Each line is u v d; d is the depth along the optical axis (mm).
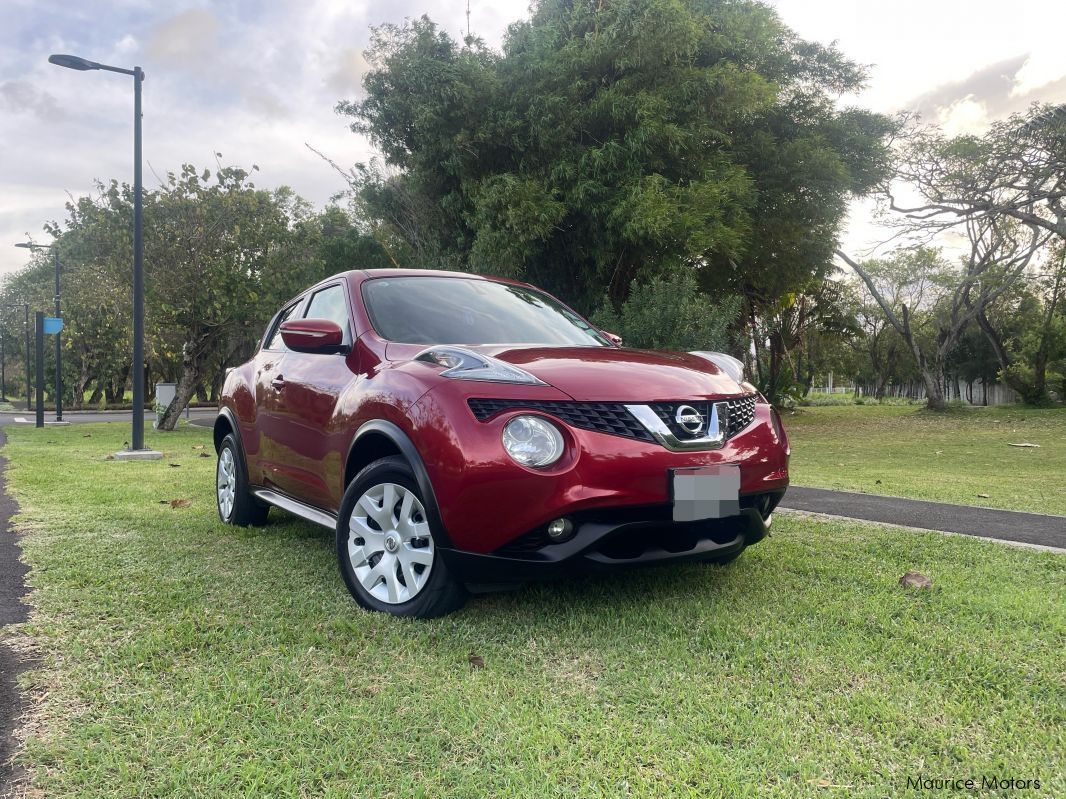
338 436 3279
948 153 21078
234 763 1772
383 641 2578
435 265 15953
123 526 4641
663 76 14195
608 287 15164
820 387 82312
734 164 16953
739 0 17031
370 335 3445
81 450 11094
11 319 44469
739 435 2936
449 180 15508
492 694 2160
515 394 2652
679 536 2812
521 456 2551
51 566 3604
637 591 3150
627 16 13062
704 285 19812
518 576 2588
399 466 2836
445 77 14352
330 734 1914
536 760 1794
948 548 3998
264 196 17641
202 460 9422
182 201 16609
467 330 3613
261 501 4504
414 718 2008
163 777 1707
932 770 1746
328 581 3357
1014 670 2318
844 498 6227
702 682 2242
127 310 20734
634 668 2350
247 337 21656
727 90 14344
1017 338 37000
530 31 14867
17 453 10320
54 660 2402
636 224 12750
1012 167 20703
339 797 1635
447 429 2637
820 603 2992
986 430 19406
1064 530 4715
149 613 2879
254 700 2098
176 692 2158
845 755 1810
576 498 2525
